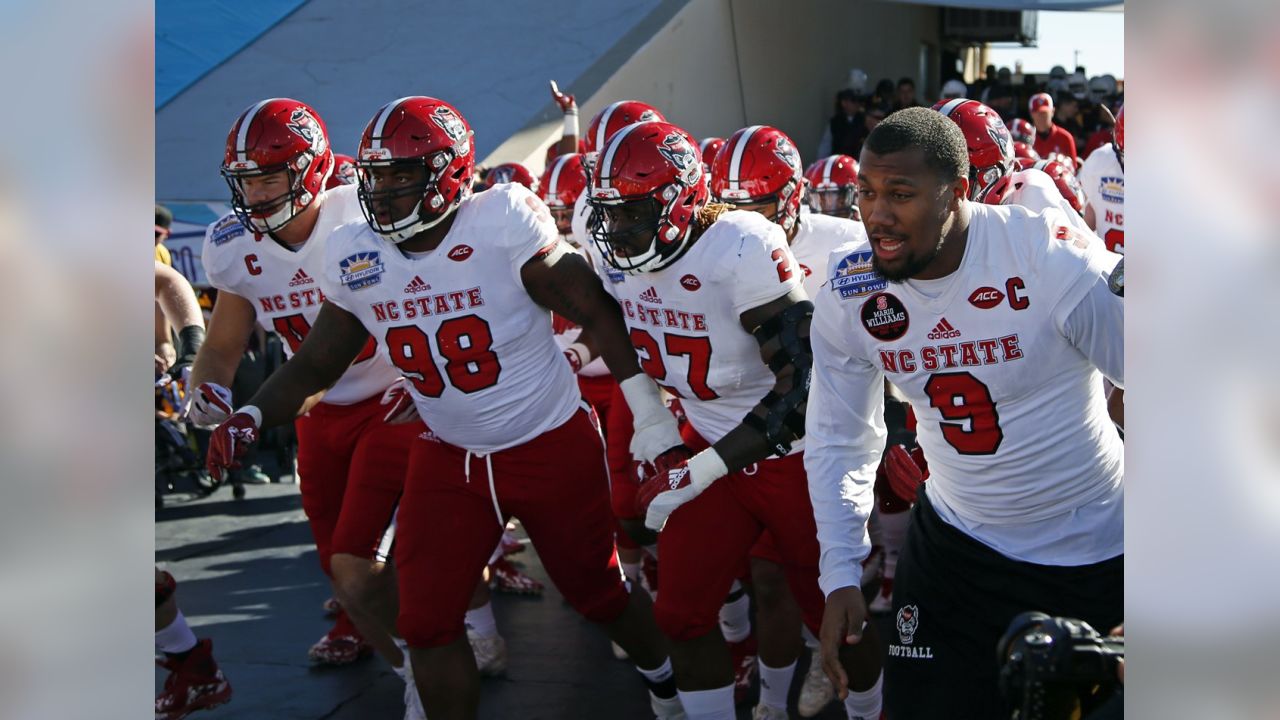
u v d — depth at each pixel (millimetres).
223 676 3805
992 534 2412
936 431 2365
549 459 3137
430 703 3068
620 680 4109
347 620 4297
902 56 17250
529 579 5145
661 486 2830
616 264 2961
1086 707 1734
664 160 2848
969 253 2174
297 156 3383
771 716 3516
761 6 12789
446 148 2922
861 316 2307
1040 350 2186
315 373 3207
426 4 11852
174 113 10586
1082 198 4812
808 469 2482
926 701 2496
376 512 3469
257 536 6180
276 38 11570
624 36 10992
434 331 3047
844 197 4871
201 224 7555
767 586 3406
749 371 3070
